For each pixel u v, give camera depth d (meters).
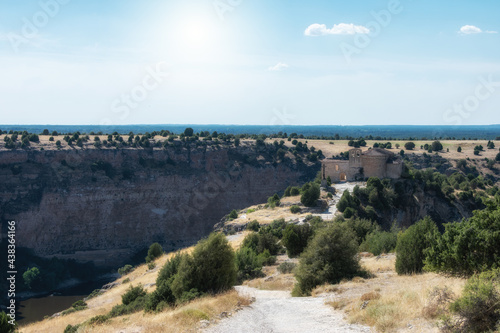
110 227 111.62
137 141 127.12
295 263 31.19
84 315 30.25
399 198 74.50
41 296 81.19
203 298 19.17
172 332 13.43
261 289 24.61
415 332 11.09
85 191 108.75
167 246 116.88
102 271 104.25
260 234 41.19
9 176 101.19
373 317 12.80
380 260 27.53
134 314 21.80
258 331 13.41
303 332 12.95
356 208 61.81
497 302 10.49
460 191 90.12
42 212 102.56
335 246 22.23
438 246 17.83
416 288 15.70
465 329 10.58
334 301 16.38
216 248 21.50
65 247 104.75
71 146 114.19
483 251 16.00
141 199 116.88
